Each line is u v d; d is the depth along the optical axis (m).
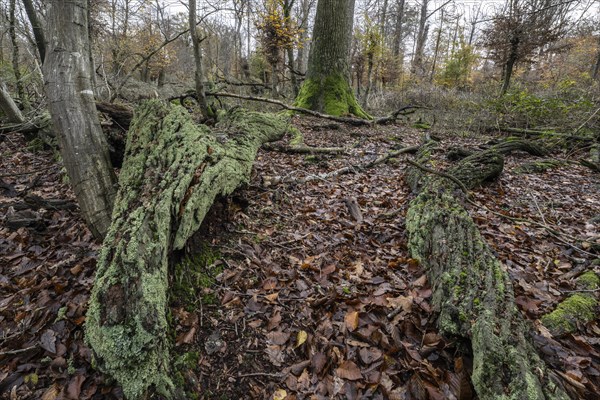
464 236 2.71
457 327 2.01
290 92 16.75
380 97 15.91
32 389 1.82
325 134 8.34
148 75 19.66
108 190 2.83
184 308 2.30
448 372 1.90
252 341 2.19
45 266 2.80
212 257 2.83
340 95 10.23
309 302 2.53
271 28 11.37
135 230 2.08
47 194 4.07
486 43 11.73
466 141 8.45
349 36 10.24
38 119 5.69
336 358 2.06
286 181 4.76
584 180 5.48
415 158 6.24
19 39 9.28
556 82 13.94
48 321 2.25
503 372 1.65
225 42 20.31
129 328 1.70
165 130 2.95
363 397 1.82
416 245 3.09
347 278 2.81
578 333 2.24
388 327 2.25
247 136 4.43
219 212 3.27
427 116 12.05
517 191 4.86
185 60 21.00
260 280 2.72
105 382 1.79
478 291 2.15
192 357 2.02
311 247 3.26
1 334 2.15
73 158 2.70
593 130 7.73
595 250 3.20
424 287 2.60
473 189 4.77
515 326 1.90
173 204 2.32
